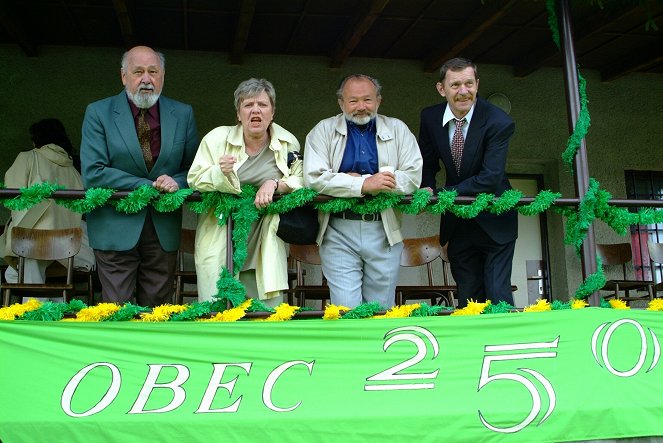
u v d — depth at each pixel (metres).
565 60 4.76
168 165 4.20
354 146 4.20
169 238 4.14
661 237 7.99
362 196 4.06
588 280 4.38
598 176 7.90
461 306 4.61
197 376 3.71
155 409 3.63
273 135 4.14
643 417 3.95
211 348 3.75
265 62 7.39
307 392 3.75
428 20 6.68
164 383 3.68
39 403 3.57
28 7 6.30
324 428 3.70
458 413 3.80
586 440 3.88
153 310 3.80
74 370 3.64
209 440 3.62
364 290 4.25
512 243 4.51
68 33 6.83
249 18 6.20
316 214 4.21
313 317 4.05
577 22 6.80
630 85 8.12
